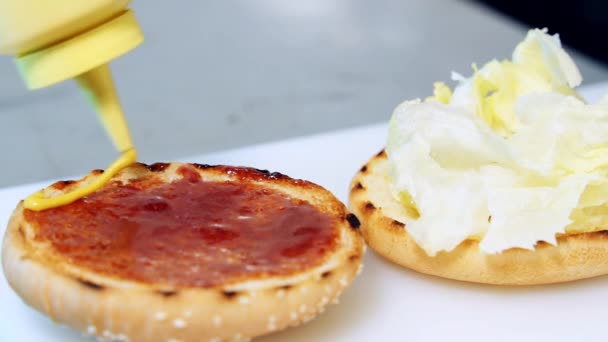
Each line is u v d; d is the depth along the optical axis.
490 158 0.41
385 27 1.03
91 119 0.79
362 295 0.40
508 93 0.44
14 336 0.38
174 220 0.38
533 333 0.38
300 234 0.37
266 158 0.49
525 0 1.03
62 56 0.37
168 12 1.11
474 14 1.07
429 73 0.88
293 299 0.35
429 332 0.38
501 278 0.39
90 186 0.39
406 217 0.41
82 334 0.38
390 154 0.42
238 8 1.12
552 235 0.38
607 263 0.39
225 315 0.35
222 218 0.38
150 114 0.80
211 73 0.90
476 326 0.39
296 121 0.77
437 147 0.41
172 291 0.34
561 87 0.45
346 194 0.46
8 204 0.45
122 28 0.37
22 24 0.36
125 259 0.36
